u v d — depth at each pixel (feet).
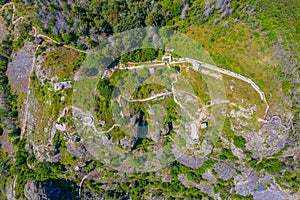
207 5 224.94
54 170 223.30
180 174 228.63
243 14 221.05
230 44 221.25
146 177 229.66
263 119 218.59
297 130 221.66
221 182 223.51
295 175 221.66
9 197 219.61
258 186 223.51
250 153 224.74
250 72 218.79
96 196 222.89
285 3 223.51
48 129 222.48
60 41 233.96
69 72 220.84
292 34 214.90
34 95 232.12
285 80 218.38
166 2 230.48
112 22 223.30
